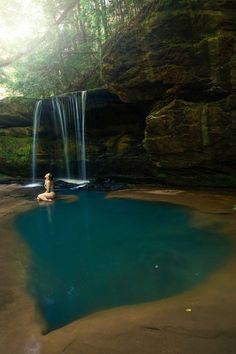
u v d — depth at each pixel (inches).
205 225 328.2
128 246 295.0
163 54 462.0
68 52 840.3
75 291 218.1
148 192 494.9
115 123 615.5
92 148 629.0
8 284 230.5
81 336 159.6
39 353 149.0
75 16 833.5
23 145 703.7
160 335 155.6
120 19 673.6
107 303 199.6
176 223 345.4
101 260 268.4
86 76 805.2
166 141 484.7
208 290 204.7
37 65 864.9
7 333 168.4
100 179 609.9
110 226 355.3
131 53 493.0
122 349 146.4
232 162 443.8
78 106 619.8
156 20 453.7
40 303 203.3
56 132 669.9
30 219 398.0
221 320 166.2
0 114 701.3
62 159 666.8
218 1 409.4
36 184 643.5
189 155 472.4
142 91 507.5
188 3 427.8
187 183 493.0
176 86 466.3
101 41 780.0
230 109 427.8
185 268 241.8
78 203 466.3
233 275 221.9
